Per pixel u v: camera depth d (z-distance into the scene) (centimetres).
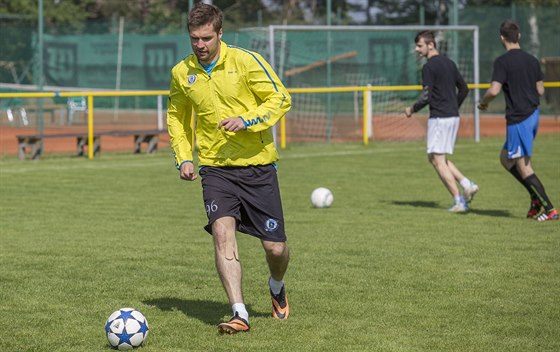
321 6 4653
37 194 1645
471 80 3052
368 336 705
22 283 910
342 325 740
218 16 714
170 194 1645
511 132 1294
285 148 2534
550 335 706
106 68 3744
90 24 3825
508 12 3625
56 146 2745
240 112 731
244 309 705
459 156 2256
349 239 1161
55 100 3588
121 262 1020
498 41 3612
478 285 888
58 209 1460
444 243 1127
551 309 789
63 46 3603
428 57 1391
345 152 2412
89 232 1235
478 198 1548
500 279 914
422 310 789
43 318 771
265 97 727
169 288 888
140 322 676
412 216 1359
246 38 2981
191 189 1716
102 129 3269
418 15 3988
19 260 1033
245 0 4556
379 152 2408
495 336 704
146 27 3912
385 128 2861
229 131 697
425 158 2248
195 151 2327
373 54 3100
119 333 668
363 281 910
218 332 717
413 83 3014
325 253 1065
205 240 1170
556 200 1491
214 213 718
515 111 1287
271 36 2423
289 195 1609
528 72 1282
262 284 905
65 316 779
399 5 3997
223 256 711
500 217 1341
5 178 1891
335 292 862
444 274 940
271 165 736
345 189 1689
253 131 709
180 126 757
